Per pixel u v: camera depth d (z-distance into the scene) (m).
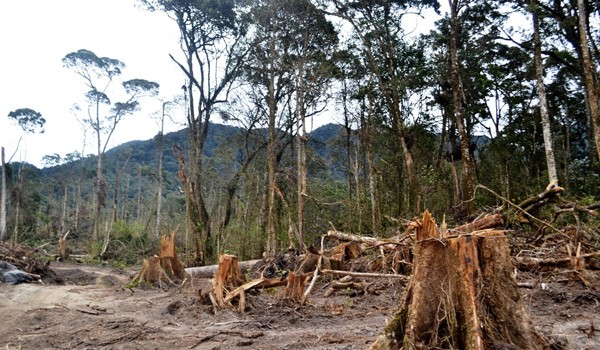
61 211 53.03
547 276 8.70
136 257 24.75
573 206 10.27
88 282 13.44
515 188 24.11
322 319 7.53
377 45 22.55
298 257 13.13
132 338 6.60
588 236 9.68
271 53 21.25
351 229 19.69
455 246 4.16
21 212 37.03
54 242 31.72
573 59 23.22
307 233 20.44
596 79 19.53
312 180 24.08
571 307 7.09
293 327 7.12
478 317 3.92
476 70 25.67
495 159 28.50
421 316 4.08
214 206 28.12
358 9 22.17
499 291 4.11
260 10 21.89
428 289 4.15
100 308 8.79
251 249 20.55
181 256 22.50
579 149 32.31
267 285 8.96
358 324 7.01
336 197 24.25
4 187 33.69
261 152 27.78
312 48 23.05
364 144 25.14
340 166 32.69
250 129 26.41
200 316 8.01
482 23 21.59
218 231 21.95
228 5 23.59
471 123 28.00
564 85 28.89
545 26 21.00
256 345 6.01
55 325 7.59
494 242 4.21
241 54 25.30
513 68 26.91
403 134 20.64
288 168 23.56
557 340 4.34
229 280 8.94
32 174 46.34
